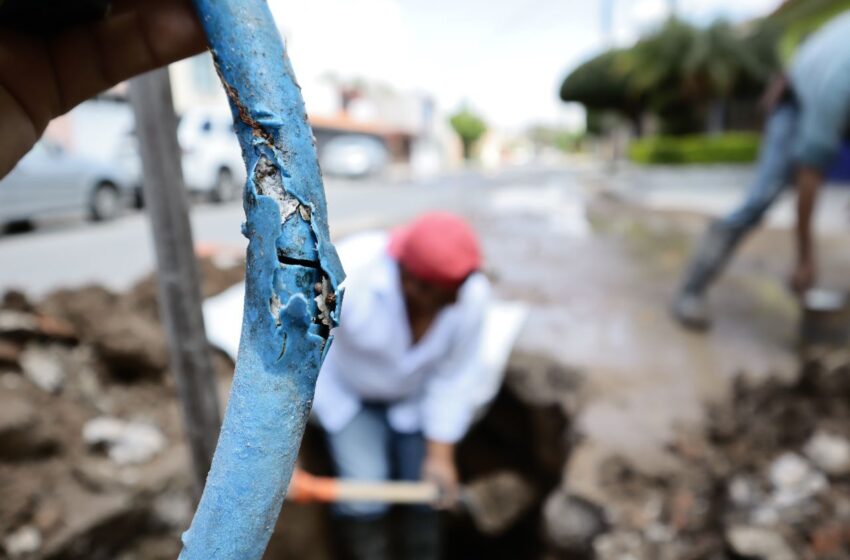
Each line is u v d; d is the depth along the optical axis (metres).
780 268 4.95
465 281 1.75
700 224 7.86
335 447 2.27
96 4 0.53
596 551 1.86
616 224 7.92
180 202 1.24
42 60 0.57
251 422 0.39
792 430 2.10
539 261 5.37
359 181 16.77
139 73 0.60
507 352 2.83
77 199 6.75
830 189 10.11
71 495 1.97
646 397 2.59
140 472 2.10
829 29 2.88
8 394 2.11
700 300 3.53
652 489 2.03
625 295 4.21
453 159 36.66
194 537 0.40
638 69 13.96
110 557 1.97
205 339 1.31
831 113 2.76
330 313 0.40
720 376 2.80
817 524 1.73
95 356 2.47
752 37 13.12
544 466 2.76
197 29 0.58
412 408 2.29
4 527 1.82
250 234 0.40
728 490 1.92
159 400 2.44
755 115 14.52
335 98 21.95
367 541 2.23
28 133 0.59
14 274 4.56
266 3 0.42
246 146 0.41
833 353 2.50
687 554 1.79
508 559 3.01
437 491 2.14
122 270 4.72
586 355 3.05
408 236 1.76
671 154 13.73
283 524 2.21
